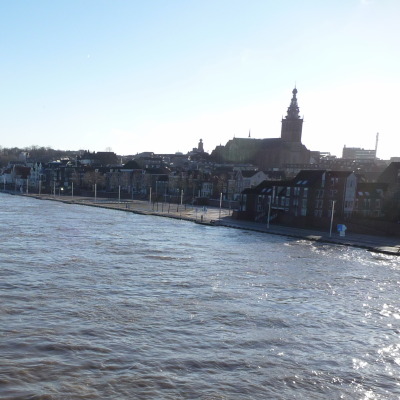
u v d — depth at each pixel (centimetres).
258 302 3941
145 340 2964
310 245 7344
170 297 3947
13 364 2520
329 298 4197
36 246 6091
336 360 2845
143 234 7950
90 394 2267
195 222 10219
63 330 3042
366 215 10350
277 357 2831
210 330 3209
